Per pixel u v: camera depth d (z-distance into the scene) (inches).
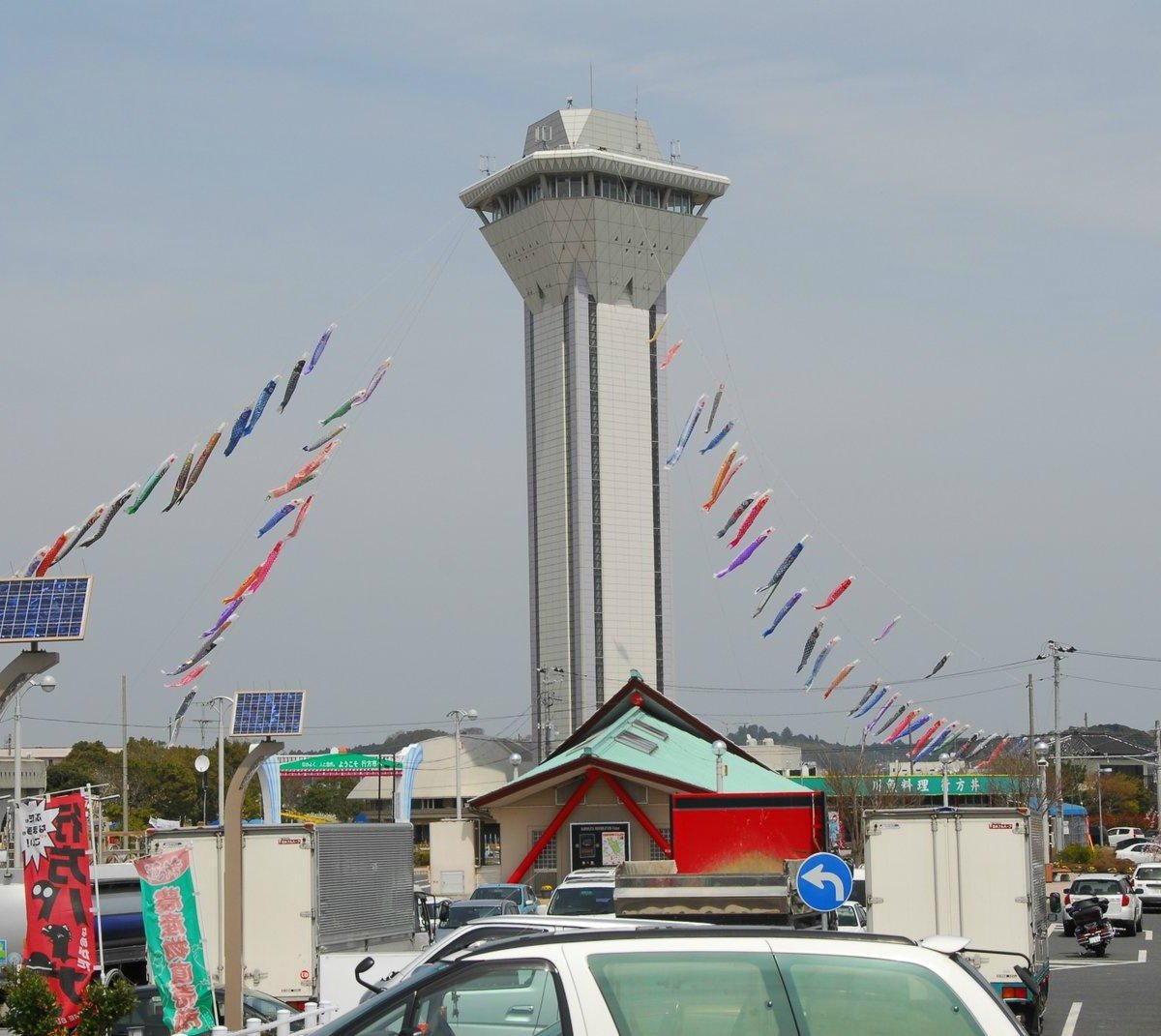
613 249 6368.1
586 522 6397.6
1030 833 877.2
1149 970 1419.8
